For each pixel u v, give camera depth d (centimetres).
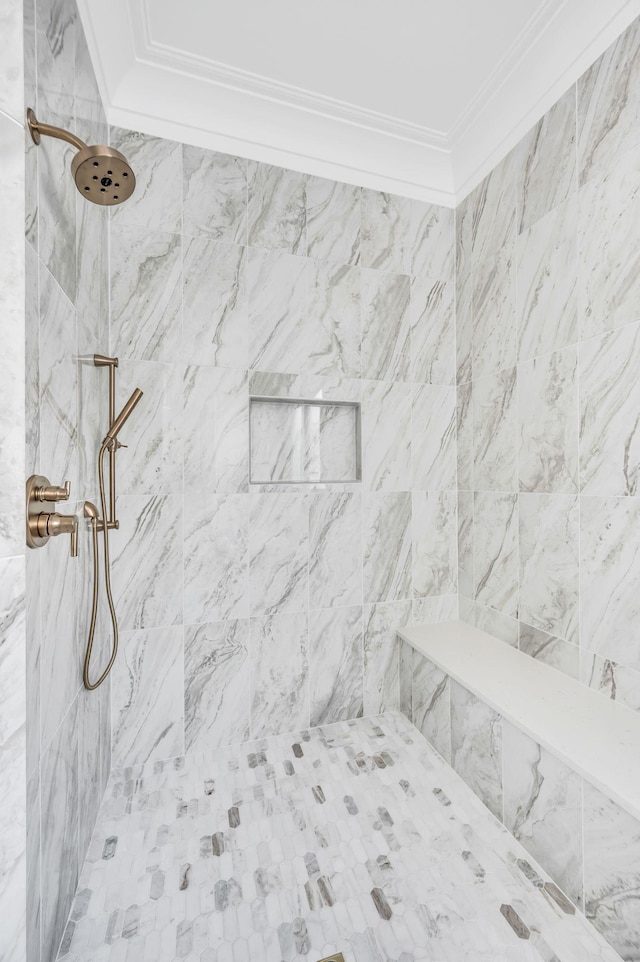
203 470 167
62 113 104
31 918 83
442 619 207
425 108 175
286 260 179
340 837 130
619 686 133
